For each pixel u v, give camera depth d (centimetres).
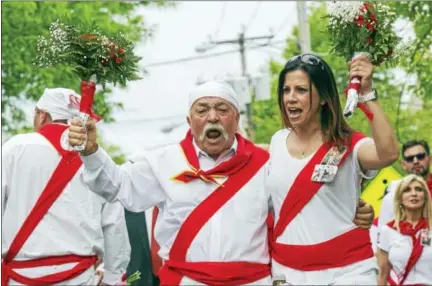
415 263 1462
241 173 1123
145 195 1145
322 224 1073
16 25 2378
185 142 1145
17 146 1250
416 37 1603
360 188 1088
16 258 1250
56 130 1259
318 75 1064
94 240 1262
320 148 1071
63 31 1105
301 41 3147
